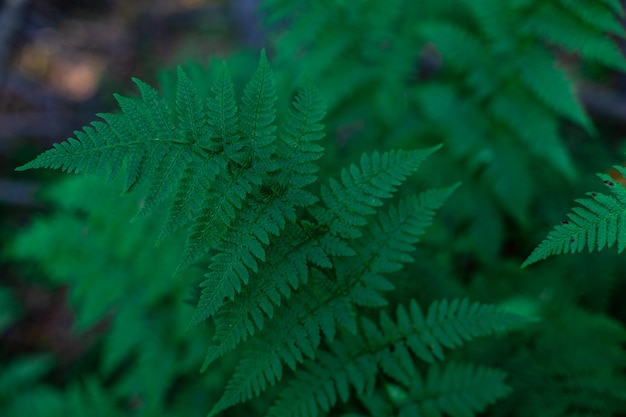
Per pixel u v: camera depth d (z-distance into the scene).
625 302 0.80
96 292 0.87
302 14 0.86
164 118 0.57
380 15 0.87
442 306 0.63
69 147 0.56
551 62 0.85
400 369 0.63
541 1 0.82
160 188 0.57
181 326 0.80
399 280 0.68
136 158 0.56
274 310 0.61
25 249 0.91
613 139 1.09
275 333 0.60
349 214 0.59
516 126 0.86
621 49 1.13
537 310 0.75
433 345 0.62
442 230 0.85
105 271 0.87
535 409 0.67
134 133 0.57
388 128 0.91
